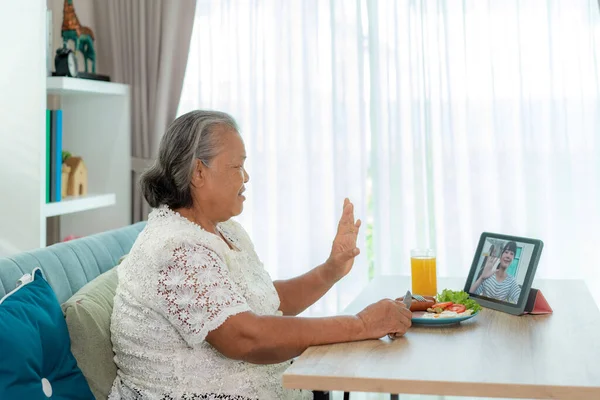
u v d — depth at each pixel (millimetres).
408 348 1515
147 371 1676
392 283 2264
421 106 3162
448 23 3121
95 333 1704
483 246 1989
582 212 3086
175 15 3238
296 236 3309
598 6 2953
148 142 3309
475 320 1756
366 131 3219
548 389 1269
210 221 1806
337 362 1421
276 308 1870
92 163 3281
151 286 1620
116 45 3305
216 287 1578
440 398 3131
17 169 2543
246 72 3293
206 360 1653
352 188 3236
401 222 3195
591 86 3051
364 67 3193
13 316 1471
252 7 3248
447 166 3135
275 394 1759
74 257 1983
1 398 1358
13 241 2551
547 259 3107
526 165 3078
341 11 3186
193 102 3340
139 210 3338
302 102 3256
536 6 3059
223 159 1741
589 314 1790
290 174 3271
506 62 3094
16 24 2518
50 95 3289
